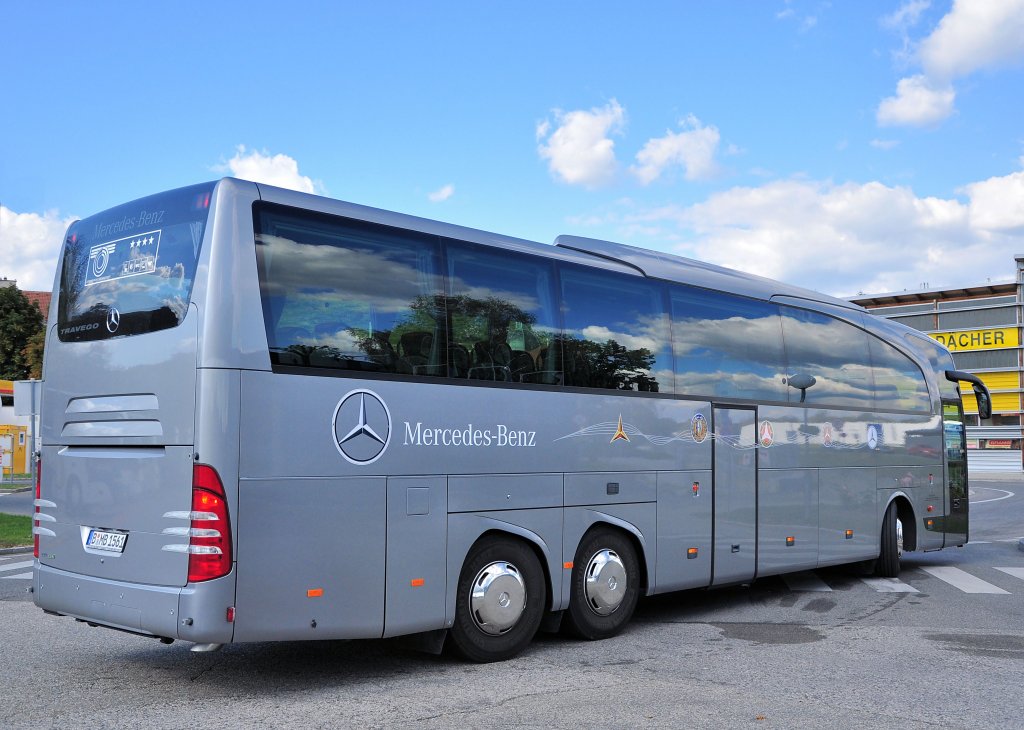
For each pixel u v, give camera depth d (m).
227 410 6.08
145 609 6.24
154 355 6.39
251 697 6.45
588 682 6.92
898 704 6.37
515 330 8.05
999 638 8.83
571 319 8.60
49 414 7.36
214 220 6.28
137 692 6.57
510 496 7.79
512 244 8.20
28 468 44.44
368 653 7.93
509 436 7.83
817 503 11.70
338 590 6.55
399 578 6.92
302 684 6.83
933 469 14.40
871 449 12.92
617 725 5.77
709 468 9.95
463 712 6.06
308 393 6.48
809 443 11.63
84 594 6.75
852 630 9.25
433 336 7.37
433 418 7.25
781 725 5.82
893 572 13.30
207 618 5.96
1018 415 52.84
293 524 6.33
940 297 55.47
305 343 6.52
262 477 6.20
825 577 13.46
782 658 7.86
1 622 9.32
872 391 13.13
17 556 15.86
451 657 7.81
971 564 15.16
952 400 15.21
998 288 53.84
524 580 7.89
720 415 10.19
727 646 8.38
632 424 9.05
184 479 6.08
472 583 7.53
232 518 6.05
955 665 7.61
